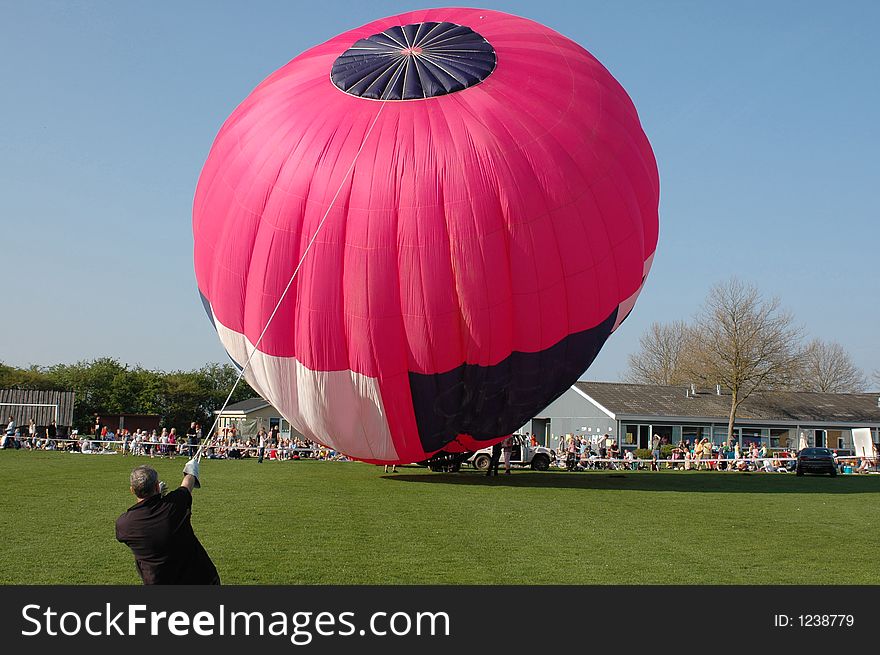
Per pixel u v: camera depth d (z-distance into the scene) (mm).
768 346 63750
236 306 21562
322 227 19828
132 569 11312
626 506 19719
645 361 102188
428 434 22141
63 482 23609
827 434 61938
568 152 20297
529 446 40469
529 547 13492
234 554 12375
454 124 20031
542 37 23281
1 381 84375
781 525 16938
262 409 71250
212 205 21953
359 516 16828
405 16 24797
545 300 20062
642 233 22094
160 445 42781
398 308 19812
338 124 20484
